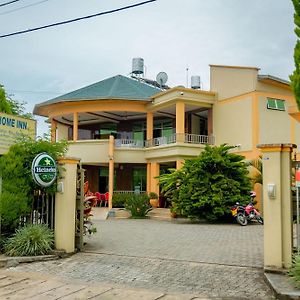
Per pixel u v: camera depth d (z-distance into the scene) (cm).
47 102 2823
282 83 2375
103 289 710
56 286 735
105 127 3259
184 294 675
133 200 2305
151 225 1792
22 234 970
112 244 1152
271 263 776
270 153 801
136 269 844
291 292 638
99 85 3020
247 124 2347
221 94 2531
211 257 945
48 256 946
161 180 2108
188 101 2488
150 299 651
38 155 998
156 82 3444
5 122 1061
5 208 993
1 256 934
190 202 1923
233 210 1816
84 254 999
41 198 1052
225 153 1995
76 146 2673
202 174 1934
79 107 2758
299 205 791
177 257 947
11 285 745
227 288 706
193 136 2538
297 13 765
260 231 1525
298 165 806
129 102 2712
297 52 762
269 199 791
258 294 671
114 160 2648
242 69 2400
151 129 2747
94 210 2431
